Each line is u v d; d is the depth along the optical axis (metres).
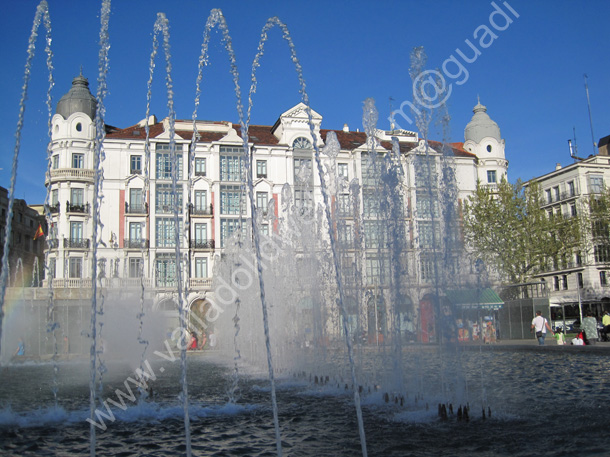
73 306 47.75
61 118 54.22
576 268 66.06
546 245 47.78
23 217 74.19
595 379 16.72
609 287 64.88
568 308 59.12
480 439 9.47
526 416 11.28
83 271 52.38
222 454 9.34
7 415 13.19
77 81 56.41
